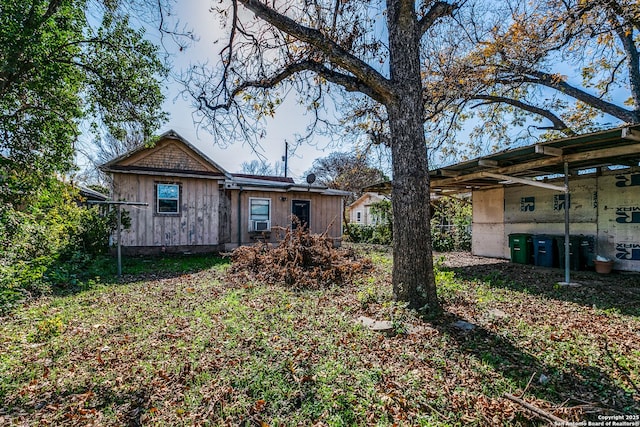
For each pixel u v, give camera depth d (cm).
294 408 249
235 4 496
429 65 927
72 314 479
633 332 392
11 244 593
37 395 270
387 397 259
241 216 1308
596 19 761
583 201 911
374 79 468
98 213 1018
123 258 1062
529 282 711
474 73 970
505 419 233
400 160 481
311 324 424
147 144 951
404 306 455
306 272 706
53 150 828
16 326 426
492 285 681
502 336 378
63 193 858
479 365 310
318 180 3122
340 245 1516
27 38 654
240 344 361
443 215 1574
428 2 569
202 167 1224
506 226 1137
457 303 518
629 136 501
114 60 840
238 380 284
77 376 300
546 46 859
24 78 728
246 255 858
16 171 748
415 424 228
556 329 404
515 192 1105
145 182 1134
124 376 298
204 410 248
